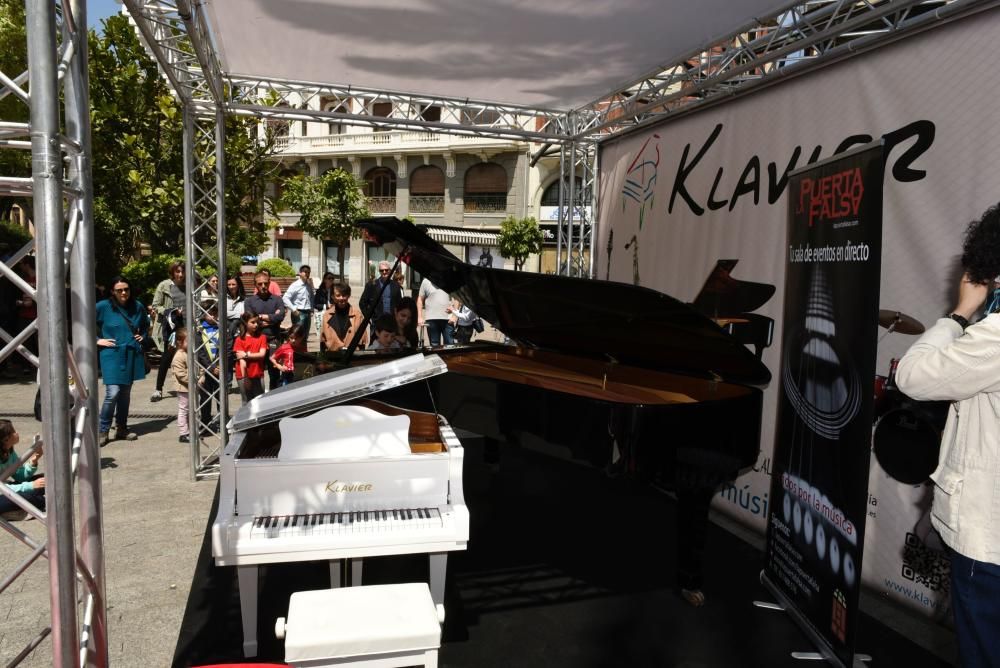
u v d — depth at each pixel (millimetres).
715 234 4715
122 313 5715
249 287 13250
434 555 2744
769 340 4180
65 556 1807
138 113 9516
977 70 2871
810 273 2969
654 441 3016
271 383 7090
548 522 4352
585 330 4062
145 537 3891
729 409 3113
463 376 3863
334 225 16984
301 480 2629
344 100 5832
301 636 1979
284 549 2471
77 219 2033
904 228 3230
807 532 3004
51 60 1696
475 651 2857
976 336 2008
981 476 2047
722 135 4633
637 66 4930
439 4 3832
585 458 3166
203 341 5562
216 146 4930
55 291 1720
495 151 20391
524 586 3471
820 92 3760
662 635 3023
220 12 3998
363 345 7180
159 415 6863
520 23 4105
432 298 8922
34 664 2654
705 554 3941
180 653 2779
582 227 6617
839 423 2734
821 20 3711
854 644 2615
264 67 5172
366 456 2689
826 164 2828
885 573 3375
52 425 1748
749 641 2994
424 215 22109
